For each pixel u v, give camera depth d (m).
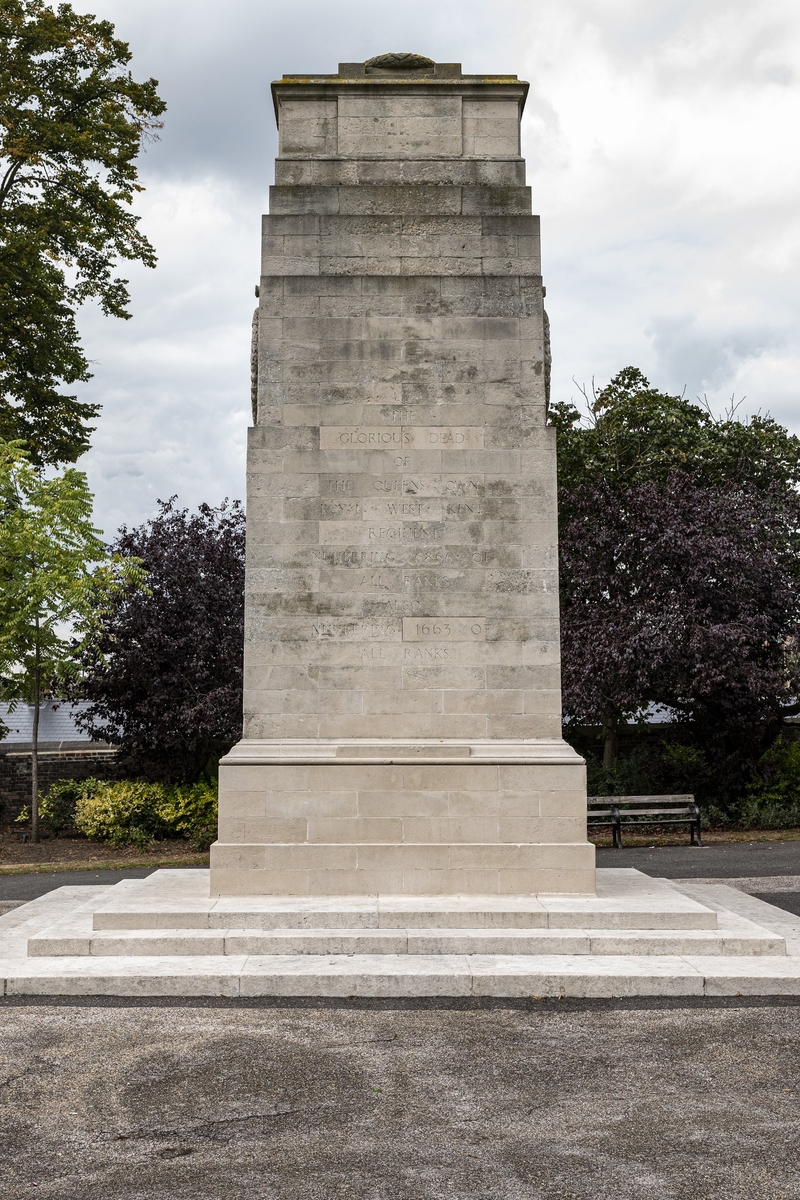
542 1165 7.14
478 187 15.25
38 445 30.31
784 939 12.41
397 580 14.58
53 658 26.50
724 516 26.97
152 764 28.22
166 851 24.75
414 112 15.50
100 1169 7.09
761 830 26.91
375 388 14.80
